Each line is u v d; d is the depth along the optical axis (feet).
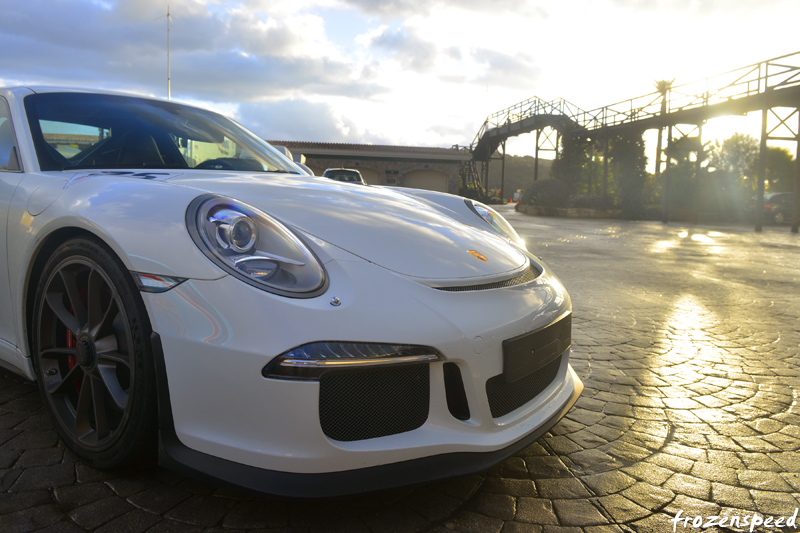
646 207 68.23
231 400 4.02
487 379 4.61
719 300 15.01
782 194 65.57
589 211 67.56
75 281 5.08
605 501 5.02
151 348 4.37
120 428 4.64
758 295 15.88
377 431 4.25
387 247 4.91
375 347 4.08
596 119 73.67
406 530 4.44
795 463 5.86
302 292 4.11
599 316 12.81
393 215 5.80
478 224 7.61
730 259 25.38
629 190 68.33
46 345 5.44
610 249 29.14
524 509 4.84
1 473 5.00
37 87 7.03
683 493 5.21
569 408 5.71
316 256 4.47
